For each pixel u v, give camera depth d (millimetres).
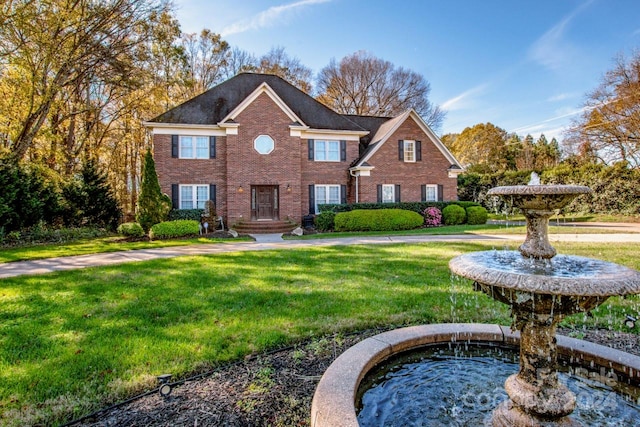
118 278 7551
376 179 21672
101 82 20875
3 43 16500
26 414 2842
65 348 4074
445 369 3664
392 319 4992
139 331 4594
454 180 23234
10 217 14336
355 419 2355
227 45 32344
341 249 11461
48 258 10469
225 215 19875
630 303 5543
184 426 2695
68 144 23312
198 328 4680
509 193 2916
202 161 19641
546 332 2645
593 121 24984
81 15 17625
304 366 3680
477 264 2768
